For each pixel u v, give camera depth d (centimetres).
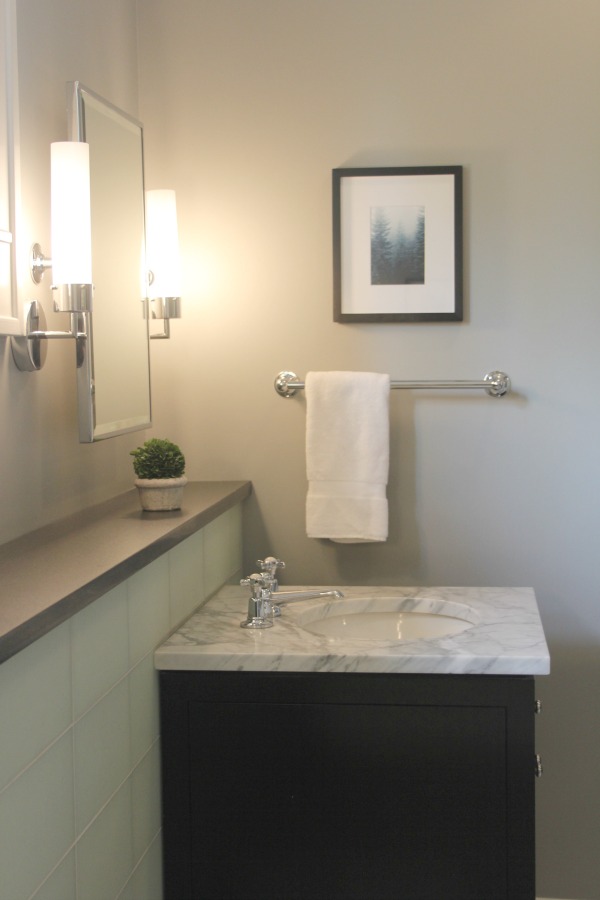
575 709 259
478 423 257
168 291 245
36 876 134
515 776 182
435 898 185
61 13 204
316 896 188
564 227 252
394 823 185
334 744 186
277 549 265
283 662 185
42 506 194
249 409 263
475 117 253
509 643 188
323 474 249
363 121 255
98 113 203
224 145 260
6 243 170
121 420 215
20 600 132
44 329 188
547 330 254
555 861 262
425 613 225
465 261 255
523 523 258
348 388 248
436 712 183
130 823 173
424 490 260
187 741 189
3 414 176
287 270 260
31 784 132
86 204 178
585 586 257
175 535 190
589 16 248
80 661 150
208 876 190
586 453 255
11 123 170
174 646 190
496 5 250
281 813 188
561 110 250
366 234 255
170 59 259
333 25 255
